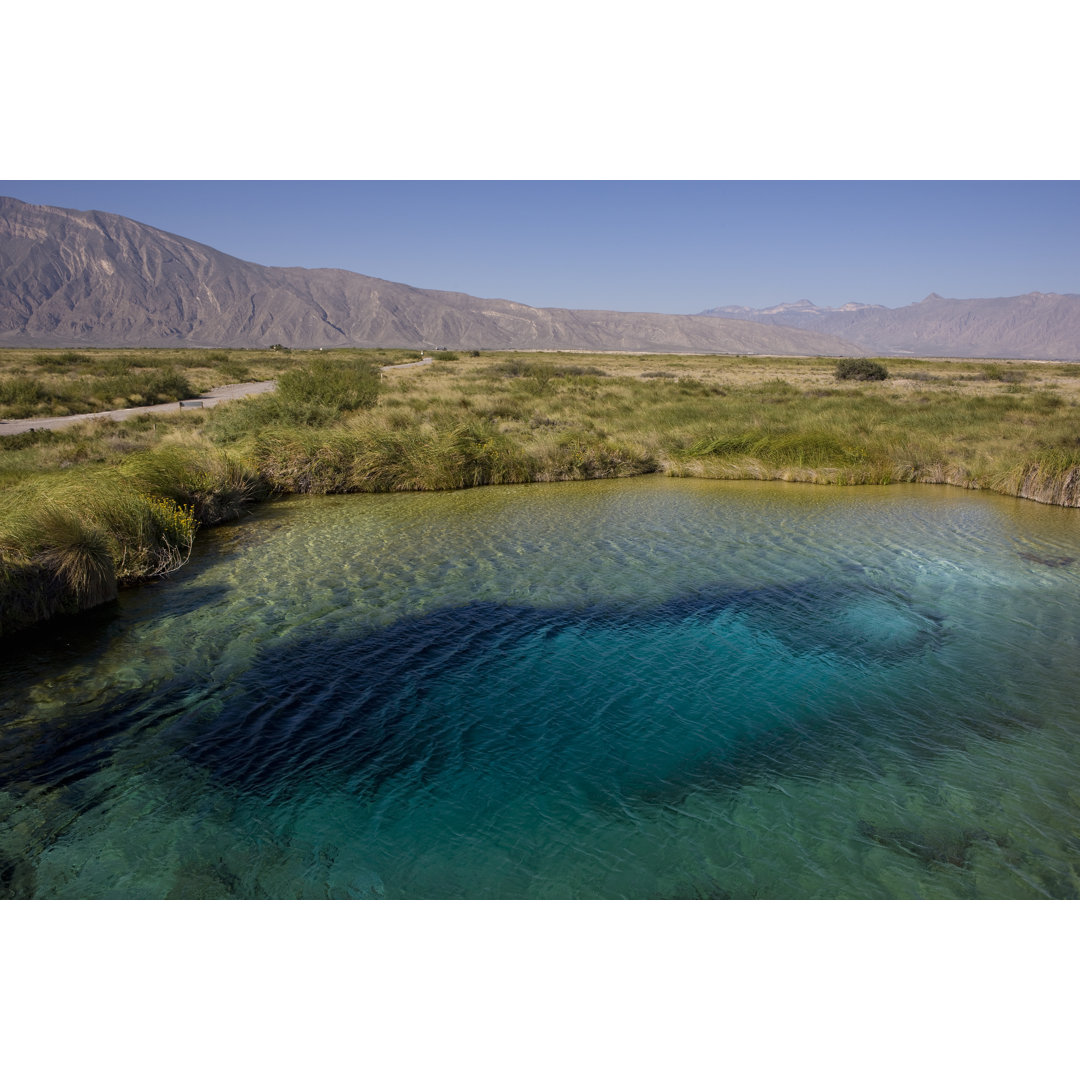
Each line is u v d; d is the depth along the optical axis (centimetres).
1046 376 5812
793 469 1803
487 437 1845
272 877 397
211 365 6619
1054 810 460
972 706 598
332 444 1702
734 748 532
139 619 790
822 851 421
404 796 473
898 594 889
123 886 390
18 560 770
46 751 523
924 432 2175
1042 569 1002
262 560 1034
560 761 516
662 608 830
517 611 817
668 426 2384
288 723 566
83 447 1778
